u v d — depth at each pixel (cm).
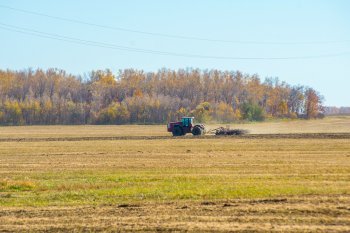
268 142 9650
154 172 5662
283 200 3725
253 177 5106
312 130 15600
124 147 9150
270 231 2867
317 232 2822
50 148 9225
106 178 5231
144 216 3325
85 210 3581
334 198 3769
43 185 4816
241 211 3391
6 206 3812
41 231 3016
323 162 6353
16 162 6938
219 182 4784
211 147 8794
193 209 3497
